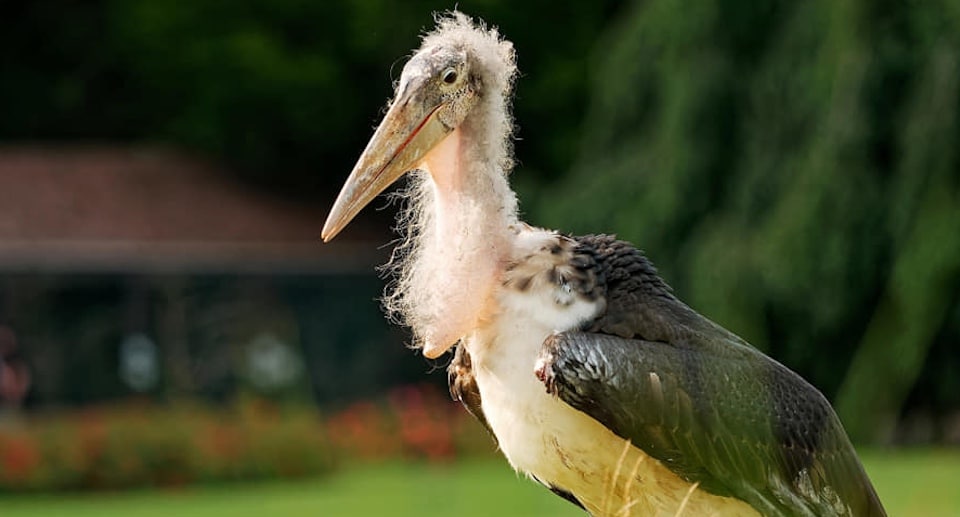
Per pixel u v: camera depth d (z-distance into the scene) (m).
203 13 28.27
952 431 18.95
